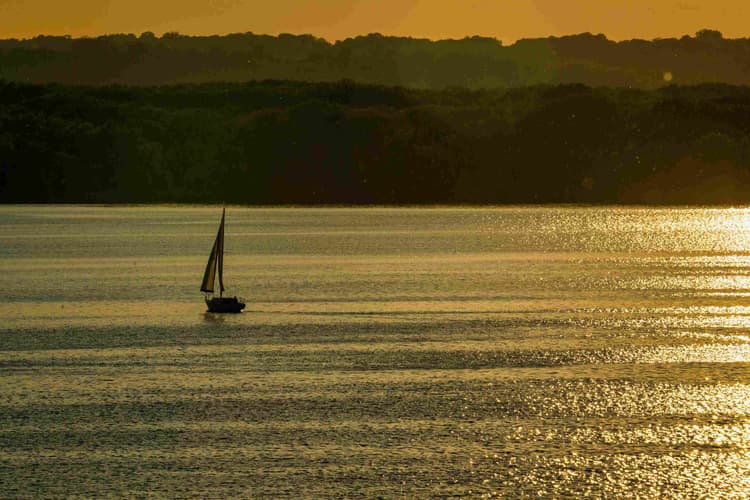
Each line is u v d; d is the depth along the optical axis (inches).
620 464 3442.4
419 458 3481.8
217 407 4060.0
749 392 4279.0
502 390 4311.0
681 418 3907.5
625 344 5300.2
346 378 4525.1
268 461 3457.2
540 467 3415.4
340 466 3408.0
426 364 4805.6
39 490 3228.3
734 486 3287.4
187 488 3238.2
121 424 3846.0
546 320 6097.4
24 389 4360.2
